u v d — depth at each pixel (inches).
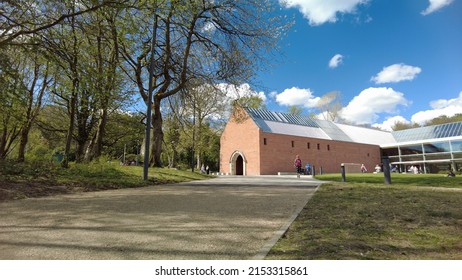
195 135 1317.7
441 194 336.5
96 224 200.1
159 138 740.0
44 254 143.7
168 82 719.7
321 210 239.3
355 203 272.2
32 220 212.8
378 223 191.9
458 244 148.6
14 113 463.5
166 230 183.2
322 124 2143.2
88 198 317.7
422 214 219.8
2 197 304.2
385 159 524.7
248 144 1675.7
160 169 693.3
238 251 143.9
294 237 163.0
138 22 488.1
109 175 504.4
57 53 427.5
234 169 1756.9
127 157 1839.3
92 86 483.5
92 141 731.4
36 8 412.2
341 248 141.9
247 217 217.6
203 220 209.3
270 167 1626.5
